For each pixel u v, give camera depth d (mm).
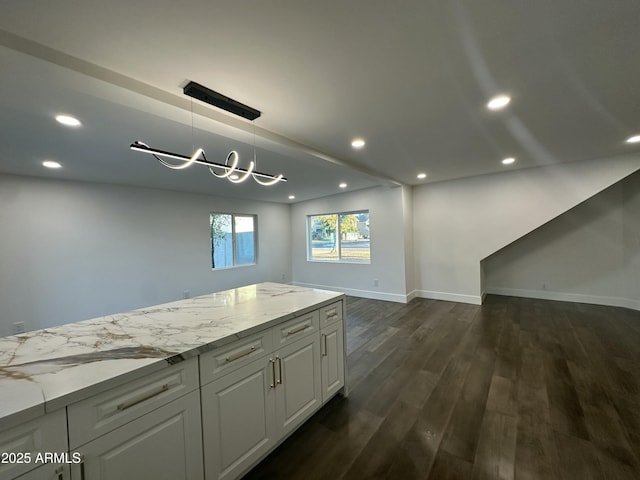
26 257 3598
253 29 1270
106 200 4266
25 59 1290
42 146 2568
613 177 3574
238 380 1434
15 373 1015
